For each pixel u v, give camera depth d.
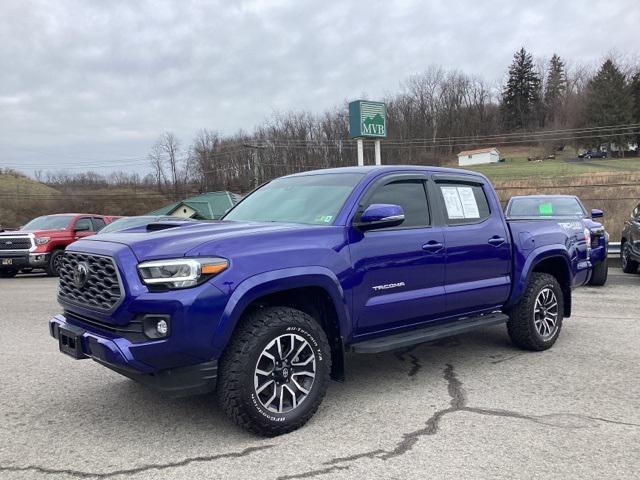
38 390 4.88
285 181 5.44
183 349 3.42
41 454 3.57
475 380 5.02
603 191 30.69
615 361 5.59
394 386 4.88
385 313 4.44
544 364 5.52
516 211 12.09
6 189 71.19
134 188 77.44
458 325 5.14
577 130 81.81
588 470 3.26
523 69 105.19
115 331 3.60
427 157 78.44
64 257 4.20
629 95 80.69
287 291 4.02
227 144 74.62
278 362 3.79
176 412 4.30
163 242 3.65
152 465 3.38
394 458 3.44
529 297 5.81
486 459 3.41
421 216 4.89
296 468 3.32
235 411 3.63
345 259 4.16
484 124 93.94
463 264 5.09
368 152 69.44
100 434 3.88
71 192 74.62
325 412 4.25
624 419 4.04
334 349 4.24
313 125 71.38
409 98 85.56
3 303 10.18
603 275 11.01
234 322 3.55
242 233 3.83
